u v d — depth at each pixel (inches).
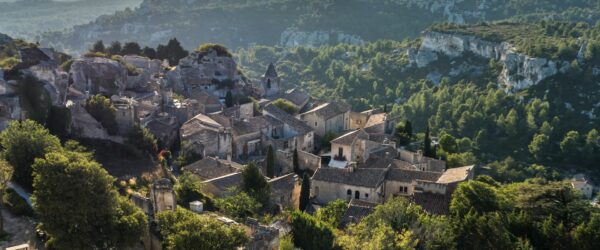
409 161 4431.6
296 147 4773.6
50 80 3944.4
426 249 2544.3
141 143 3774.6
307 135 4901.6
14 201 2556.6
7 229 2384.4
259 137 4613.7
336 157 4436.5
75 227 2181.3
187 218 2297.0
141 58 6190.9
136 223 2255.2
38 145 2787.9
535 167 7258.9
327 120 5206.7
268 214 2984.7
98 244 2210.9
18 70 3715.6
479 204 2970.0
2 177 2561.5
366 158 4377.5
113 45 7263.8
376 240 2370.8
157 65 6245.1
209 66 6476.4
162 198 2583.7
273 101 5920.3
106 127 3764.8
